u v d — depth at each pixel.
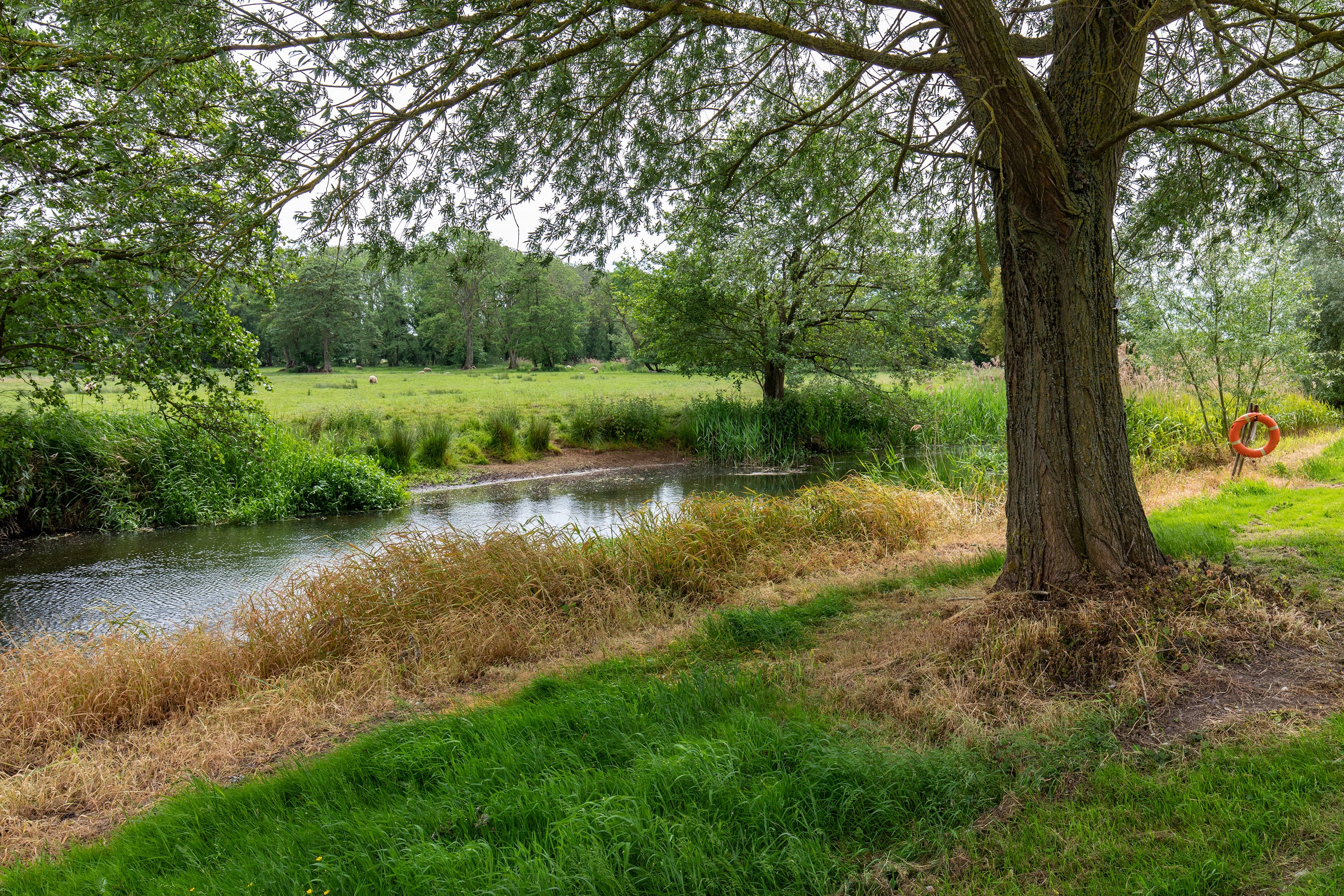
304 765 3.86
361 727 4.68
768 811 2.90
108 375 9.30
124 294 6.27
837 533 8.29
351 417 18.47
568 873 2.62
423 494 15.54
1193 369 11.59
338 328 44.38
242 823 3.34
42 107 7.26
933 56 4.39
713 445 20.20
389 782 3.53
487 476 17.62
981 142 4.63
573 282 57.16
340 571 6.62
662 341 20.45
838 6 5.55
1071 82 4.48
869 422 21.89
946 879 2.54
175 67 4.78
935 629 4.63
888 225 7.96
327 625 6.12
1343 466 8.87
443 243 5.17
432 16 3.98
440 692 5.20
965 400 22.06
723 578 7.07
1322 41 3.61
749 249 15.09
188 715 5.12
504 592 6.46
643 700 4.14
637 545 7.29
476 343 64.31
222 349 10.25
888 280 17.80
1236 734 3.18
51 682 5.12
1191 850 2.48
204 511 12.79
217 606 8.28
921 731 3.49
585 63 5.15
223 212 4.29
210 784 3.85
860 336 19.47
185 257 4.73
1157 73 5.69
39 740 4.76
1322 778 2.76
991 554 6.61
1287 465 9.45
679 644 5.38
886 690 3.95
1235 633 3.98
